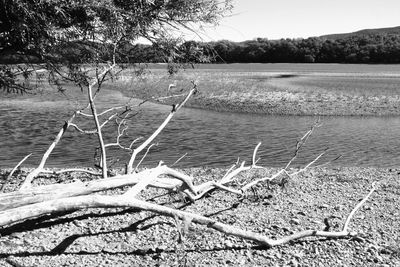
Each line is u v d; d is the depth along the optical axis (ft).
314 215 28.84
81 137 70.13
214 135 74.84
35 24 23.75
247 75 225.76
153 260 21.35
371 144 68.39
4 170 39.50
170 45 28.81
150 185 26.58
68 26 25.79
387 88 152.25
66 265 20.36
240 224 26.63
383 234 25.68
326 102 115.85
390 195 34.01
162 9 27.89
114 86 152.05
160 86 146.41
